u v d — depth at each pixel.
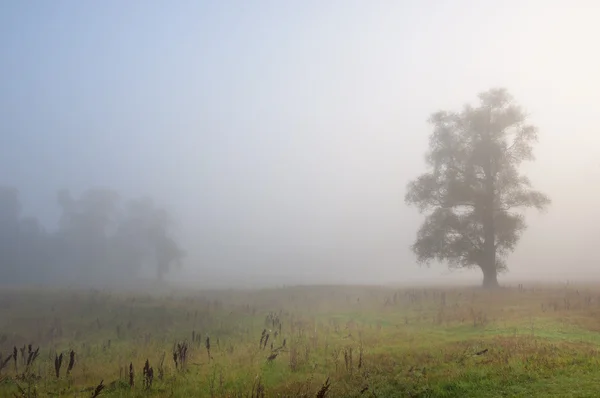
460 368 10.60
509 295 26.75
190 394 10.14
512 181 33.38
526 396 8.42
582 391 8.35
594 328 15.35
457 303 24.03
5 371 13.65
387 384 9.97
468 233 34.62
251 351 14.39
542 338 13.56
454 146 35.12
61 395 10.58
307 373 11.38
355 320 21.19
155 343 16.95
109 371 12.80
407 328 17.56
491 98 34.88
